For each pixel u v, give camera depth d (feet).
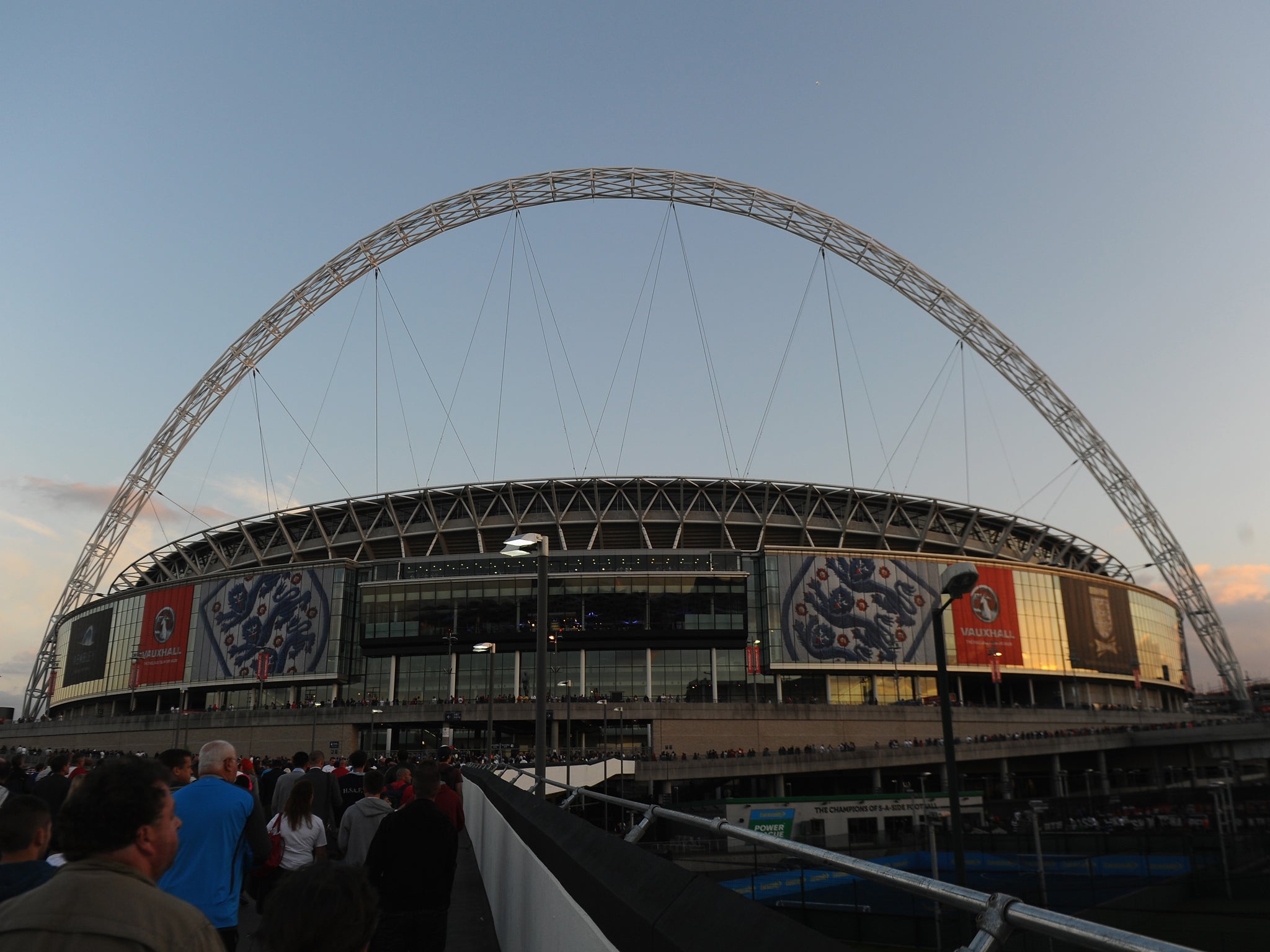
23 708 424.46
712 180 378.73
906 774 277.64
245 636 329.11
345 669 319.06
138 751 294.05
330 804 41.19
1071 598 353.51
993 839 76.13
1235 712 428.15
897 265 395.55
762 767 247.50
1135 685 370.73
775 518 363.97
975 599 333.01
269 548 383.24
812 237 390.83
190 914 10.09
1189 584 451.94
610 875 19.65
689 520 358.02
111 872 10.13
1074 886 64.13
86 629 382.01
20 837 16.08
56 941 9.36
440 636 318.65
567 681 244.63
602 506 361.71
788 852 13.28
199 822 21.66
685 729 268.82
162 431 416.46
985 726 295.69
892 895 23.73
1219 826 75.36
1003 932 8.38
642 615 314.35
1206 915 56.44
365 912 9.83
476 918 41.70
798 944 10.69
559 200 384.06
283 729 278.26
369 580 330.54
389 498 369.50
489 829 47.47
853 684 319.47
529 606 317.42
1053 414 437.58
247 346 404.77
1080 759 309.83
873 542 375.04
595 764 193.77
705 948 12.55
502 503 364.99
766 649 310.45
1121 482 447.42
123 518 427.33
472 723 291.79
